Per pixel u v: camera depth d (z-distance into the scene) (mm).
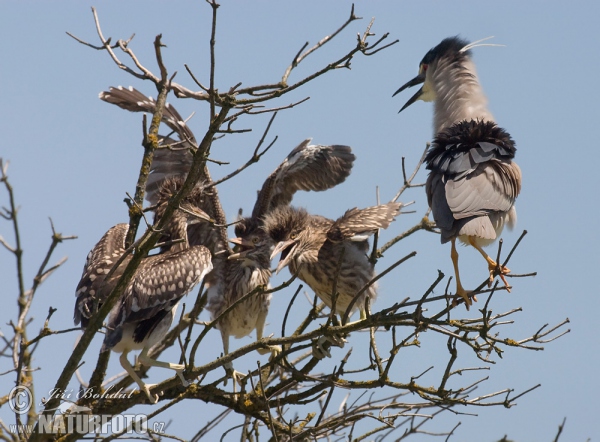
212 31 8875
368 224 13312
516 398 10164
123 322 10695
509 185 10914
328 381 10602
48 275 8250
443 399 10289
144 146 10234
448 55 14062
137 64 11008
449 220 10352
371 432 11062
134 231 11031
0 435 8867
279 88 9945
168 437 10445
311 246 13539
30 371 8602
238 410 11234
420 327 9445
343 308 13445
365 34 10055
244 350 10219
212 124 8984
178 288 11227
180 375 10492
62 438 10078
